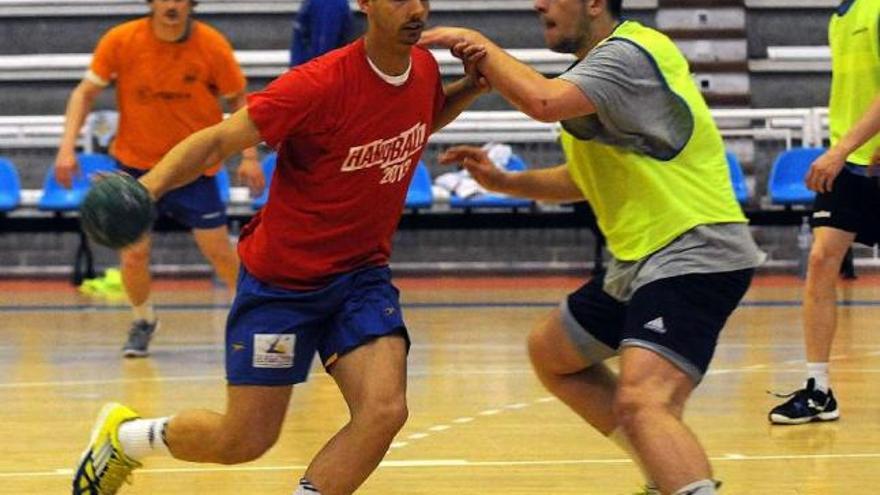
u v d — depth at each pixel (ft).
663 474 29.99
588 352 34.96
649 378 31.01
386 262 32.71
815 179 46.80
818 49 112.68
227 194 98.43
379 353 31.07
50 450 45.75
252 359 31.60
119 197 27.68
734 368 63.21
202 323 79.71
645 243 32.45
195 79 64.03
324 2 75.51
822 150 99.04
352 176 30.83
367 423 30.25
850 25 50.03
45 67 109.70
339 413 52.49
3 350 69.41
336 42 76.07
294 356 31.73
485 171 36.78
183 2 62.85
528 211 99.30
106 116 101.81
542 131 104.58
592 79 31.27
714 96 111.34
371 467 30.50
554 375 35.78
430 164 107.14
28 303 90.17
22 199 99.66
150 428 34.27
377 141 30.68
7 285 100.68
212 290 96.89
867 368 62.75
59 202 96.94
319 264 31.37
